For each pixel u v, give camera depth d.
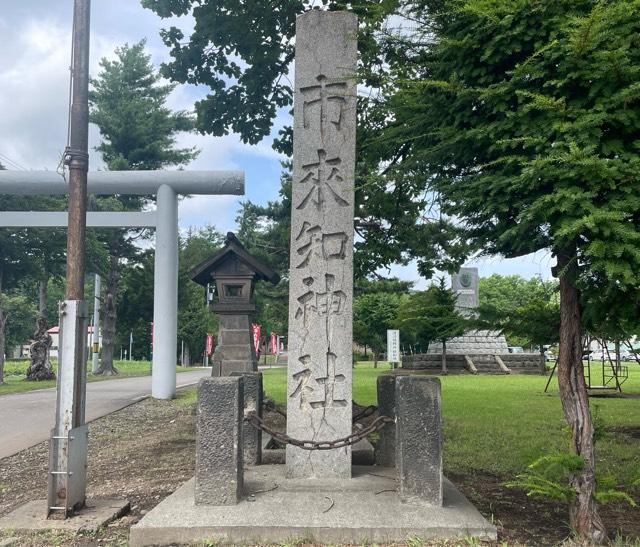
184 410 13.81
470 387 19.22
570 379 4.59
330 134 6.13
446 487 5.43
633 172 3.71
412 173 5.25
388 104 5.39
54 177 16.03
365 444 6.67
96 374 29.00
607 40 3.90
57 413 5.34
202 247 41.38
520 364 29.47
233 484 4.86
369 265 12.09
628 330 4.52
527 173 3.89
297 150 6.15
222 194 16.44
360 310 38.69
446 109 4.88
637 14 3.87
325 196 6.09
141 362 45.66
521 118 4.25
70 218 5.77
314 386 5.84
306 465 5.69
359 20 6.46
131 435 10.70
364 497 5.05
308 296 5.98
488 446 8.69
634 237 3.61
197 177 16.22
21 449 9.60
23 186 16.05
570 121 4.09
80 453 5.46
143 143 28.25
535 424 10.73
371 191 8.39
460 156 4.91
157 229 16.25
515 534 4.59
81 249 5.73
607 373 28.17
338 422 5.77
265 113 12.74
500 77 4.57
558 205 3.87
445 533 4.38
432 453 4.84
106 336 29.69
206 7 11.01
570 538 4.39
